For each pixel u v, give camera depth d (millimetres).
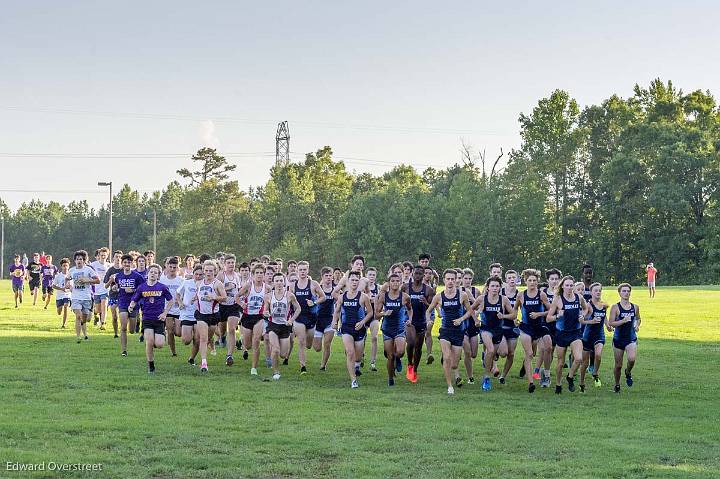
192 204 109562
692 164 81500
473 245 90312
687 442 11898
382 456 10703
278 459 10461
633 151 86375
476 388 16344
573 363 16156
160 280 19859
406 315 16859
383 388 16000
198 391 15062
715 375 18500
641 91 97188
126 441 11125
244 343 18656
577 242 90750
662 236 83625
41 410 12977
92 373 16797
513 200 91188
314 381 16656
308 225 105375
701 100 90625
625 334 16375
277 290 16938
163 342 17234
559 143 94375
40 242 165500
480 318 16484
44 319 29609
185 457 10391
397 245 91938
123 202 174125
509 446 11391
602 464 10508
